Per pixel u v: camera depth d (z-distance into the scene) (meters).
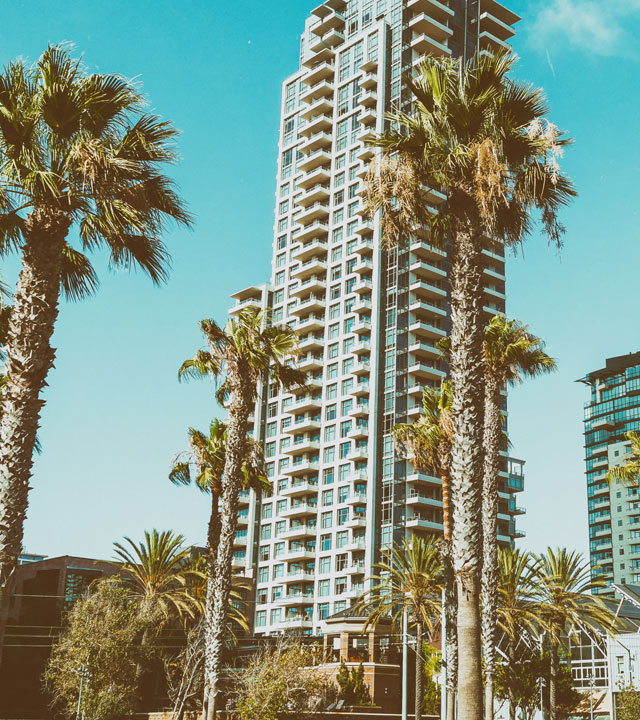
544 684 63.03
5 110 15.33
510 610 49.59
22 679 71.69
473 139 17.80
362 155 127.38
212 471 41.06
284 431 124.94
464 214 17.72
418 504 109.94
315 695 55.78
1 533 14.05
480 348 17.39
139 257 17.44
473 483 16.84
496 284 126.06
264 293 136.25
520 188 18.00
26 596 76.25
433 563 53.62
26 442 14.55
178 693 54.50
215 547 39.81
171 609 61.41
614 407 193.62
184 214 17.45
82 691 52.97
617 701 65.62
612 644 67.44
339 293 125.25
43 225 15.41
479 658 16.00
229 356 35.88
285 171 142.75
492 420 32.69
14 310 15.17
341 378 120.44
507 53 17.78
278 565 120.75
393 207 18.88
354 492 112.69
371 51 130.38
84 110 15.73
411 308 116.81
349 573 108.62
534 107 17.70
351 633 70.88
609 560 180.75
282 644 56.72
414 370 114.56
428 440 38.03
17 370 14.73
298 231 136.25
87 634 54.69
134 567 61.75
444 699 37.09
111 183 15.82
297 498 121.75
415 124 18.11
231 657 71.69
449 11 130.25
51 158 16.11
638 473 39.62
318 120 135.00
